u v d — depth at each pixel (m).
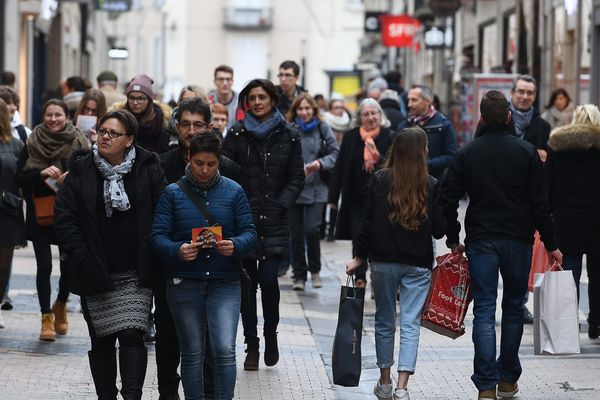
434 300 17.17
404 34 87.38
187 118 17.03
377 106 25.09
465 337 22.73
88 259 14.98
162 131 20.31
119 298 15.12
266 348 19.66
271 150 19.16
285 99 28.92
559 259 17.36
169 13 158.00
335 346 16.83
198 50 159.50
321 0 153.50
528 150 16.91
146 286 15.23
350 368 16.77
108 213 15.08
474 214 17.05
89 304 15.21
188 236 15.22
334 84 93.38
